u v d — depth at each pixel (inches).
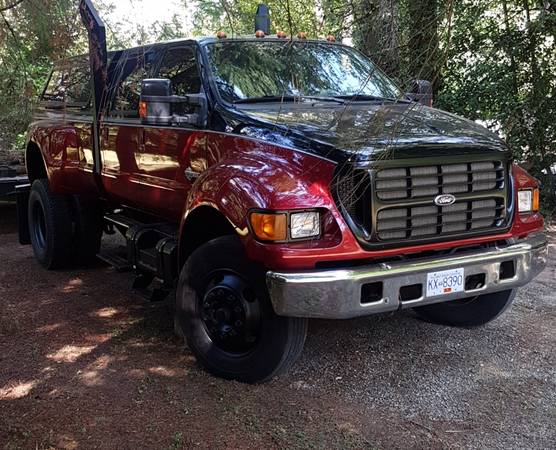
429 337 198.4
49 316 218.5
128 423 147.9
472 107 378.0
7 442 140.0
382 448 138.0
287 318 157.4
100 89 235.8
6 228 368.5
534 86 369.7
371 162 151.0
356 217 153.6
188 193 179.5
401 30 187.0
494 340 195.9
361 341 195.2
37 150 287.3
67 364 180.1
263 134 169.8
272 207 148.2
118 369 176.7
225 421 148.6
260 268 159.3
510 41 363.3
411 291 158.7
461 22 330.6
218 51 201.6
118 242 321.7
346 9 232.7
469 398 160.2
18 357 184.7
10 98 221.8
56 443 139.7
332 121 170.1
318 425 147.0
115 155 228.8
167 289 201.5
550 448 138.6
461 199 164.6
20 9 199.6
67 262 275.7
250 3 262.2
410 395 161.8
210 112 186.7
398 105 197.6
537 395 161.5
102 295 241.6
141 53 226.1
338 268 151.6
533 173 379.2
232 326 166.4
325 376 171.9
